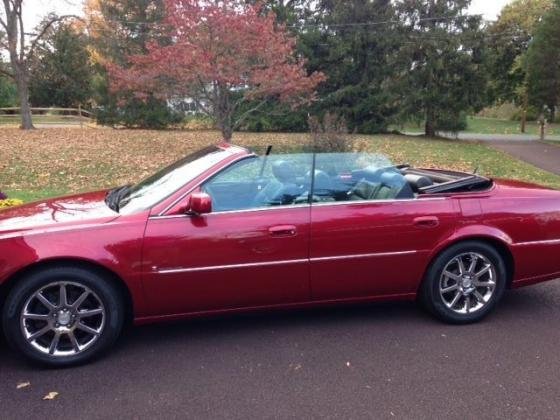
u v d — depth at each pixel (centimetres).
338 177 423
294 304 410
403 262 418
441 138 2992
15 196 953
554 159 1972
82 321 363
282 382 339
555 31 2602
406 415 303
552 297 497
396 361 367
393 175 434
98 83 3162
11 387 333
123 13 3056
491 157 2006
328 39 3075
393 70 3039
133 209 387
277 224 390
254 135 2753
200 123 3284
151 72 1711
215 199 395
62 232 356
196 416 302
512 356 374
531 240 440
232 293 390
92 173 1330
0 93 4322
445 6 2947
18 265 342
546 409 309
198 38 1642
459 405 313
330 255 402
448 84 2947
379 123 3119
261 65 1739
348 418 300
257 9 1734
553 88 2739
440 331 418
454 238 422
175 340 402
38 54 4025
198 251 376
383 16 3017
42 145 1925
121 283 371
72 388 332
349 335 409
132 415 303
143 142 2197
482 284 435
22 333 348
